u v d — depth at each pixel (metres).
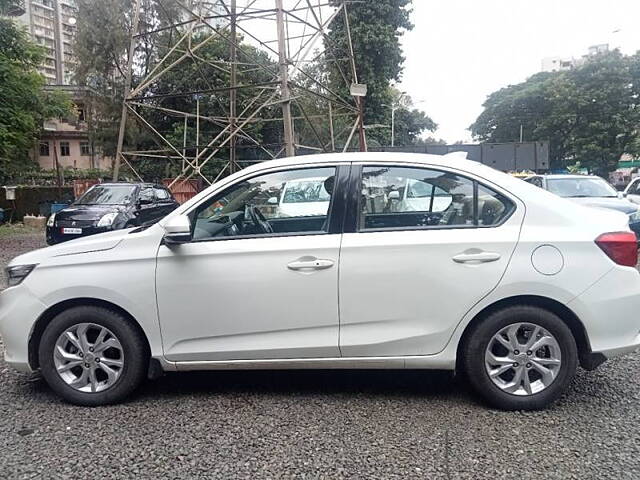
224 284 3.66
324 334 3.67
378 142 31.91
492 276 3.53
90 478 2.88
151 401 3.88
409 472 2.91
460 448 3.16
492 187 3.71
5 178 21.41
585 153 45.56
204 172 24.62
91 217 11.69
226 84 24.81
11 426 3.48
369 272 3.60
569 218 3.64
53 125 39.16
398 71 30.12
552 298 3.52
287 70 12.77
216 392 4.04
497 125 58.66
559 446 3.17
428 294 3.59
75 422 3.54
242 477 2.88
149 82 14.21
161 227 3.80
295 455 3.10
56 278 3.74
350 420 3.54
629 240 3.60
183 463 3.02
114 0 32.16
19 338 3.78
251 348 3.70
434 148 24.20
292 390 4.07
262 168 3.91
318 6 14.26
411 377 4.31
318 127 25.31
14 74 15.55
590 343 3.54
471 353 3.62
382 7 28.36
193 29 14.05
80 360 3.78
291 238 3.70
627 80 44.16
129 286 3.68
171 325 3.71
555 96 47.19
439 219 3.70
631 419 3.52
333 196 3.75
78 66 33.31
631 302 3.54
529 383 3.62
